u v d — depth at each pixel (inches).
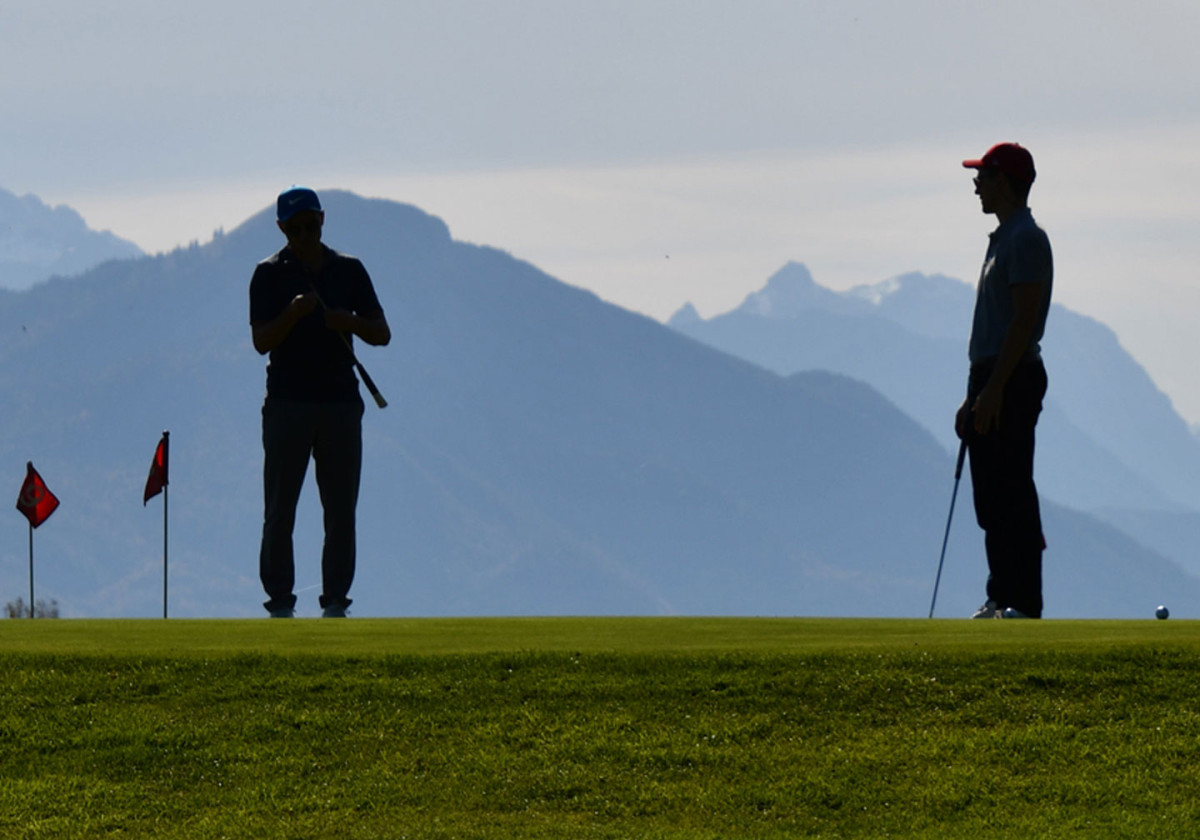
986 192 1238.3
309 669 898.7
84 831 740.7
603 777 784.9
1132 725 815.7
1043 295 1211.9
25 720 845.2
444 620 1106.7
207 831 739.4
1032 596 1229.1
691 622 1080.8
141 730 832.3
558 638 983.0
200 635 1008.2
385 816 751.7
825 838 728.3
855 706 848.3
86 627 1057.5
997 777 775.1
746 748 810.2
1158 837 708.0
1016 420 1215.6
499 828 735.7
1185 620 1077.1
